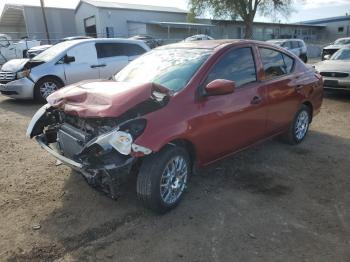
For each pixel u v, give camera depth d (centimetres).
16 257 297
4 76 928
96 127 345
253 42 467
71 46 954
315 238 325
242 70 437
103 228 338
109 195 342
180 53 440
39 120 422
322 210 375
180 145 369
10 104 932
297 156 528
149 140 321
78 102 352
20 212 367
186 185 382
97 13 3634
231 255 301
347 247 312
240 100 421
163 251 306
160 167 339
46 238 323
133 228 339
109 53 1012
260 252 305
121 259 296
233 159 510
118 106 318
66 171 467
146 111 338
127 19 3791
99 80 442
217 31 4316
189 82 376
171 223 347
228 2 3750
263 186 428
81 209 372
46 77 914
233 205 382
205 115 375
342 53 1073
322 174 466
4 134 644
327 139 618
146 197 342
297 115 554
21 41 2166
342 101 965
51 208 374
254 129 457
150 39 2672
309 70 585
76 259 296
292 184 435
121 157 321
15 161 507
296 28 5306
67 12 4022
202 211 369
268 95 468
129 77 441
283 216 362
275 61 503
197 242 318
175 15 4109
